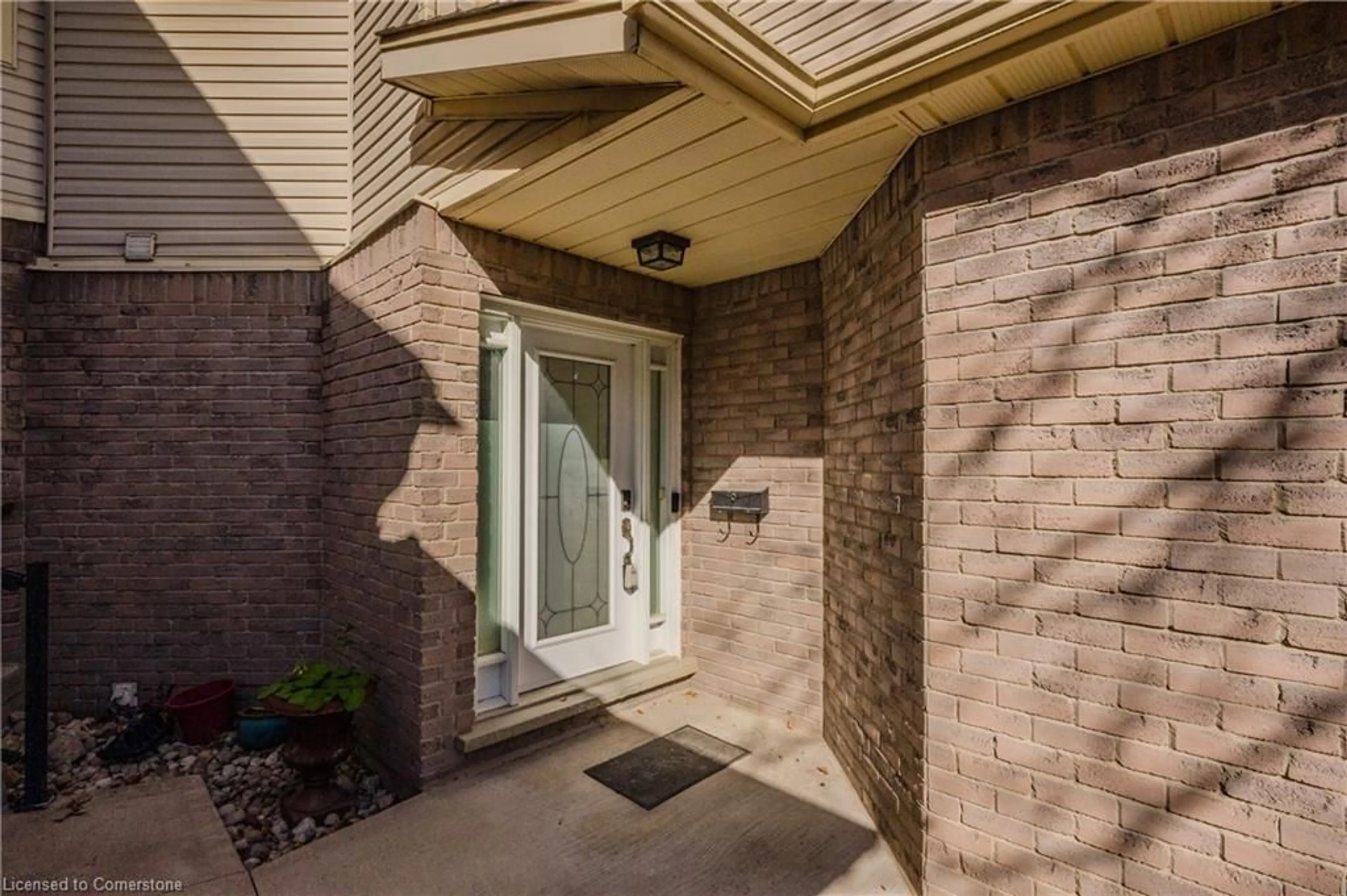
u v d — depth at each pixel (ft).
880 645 8.90
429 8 9.98
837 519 10.96
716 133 7.41
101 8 13.01
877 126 7.23
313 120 12.97
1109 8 5.42
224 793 10.43
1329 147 5.30
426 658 9.84
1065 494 6.50
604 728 11.93
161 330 12.91
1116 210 6.21
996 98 6.66
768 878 7.82
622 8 5.96
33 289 12.76
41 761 9.36
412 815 9.02
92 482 12.86
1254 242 5.59
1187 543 5.88
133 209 12.91
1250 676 5.61
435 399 10.04
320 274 12.97
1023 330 6.73
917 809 7.63
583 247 11.48
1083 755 6.40
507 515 11.43
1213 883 5.74
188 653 12.96
